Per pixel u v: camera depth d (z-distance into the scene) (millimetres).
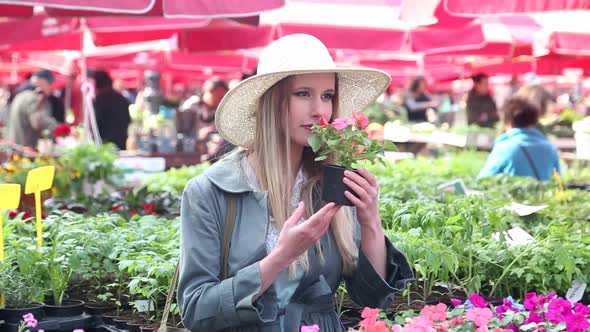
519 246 4430
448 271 4383
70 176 8398
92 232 4320
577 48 10227
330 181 2646
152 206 6453
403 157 12312
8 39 9438
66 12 7668
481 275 4391
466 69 17859
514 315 2971
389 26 9766
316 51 2775
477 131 14289
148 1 5363
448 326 2773
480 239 4594
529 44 12438
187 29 10688
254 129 2869
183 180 8422
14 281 4082
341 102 3061
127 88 27875
